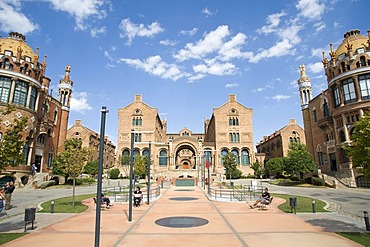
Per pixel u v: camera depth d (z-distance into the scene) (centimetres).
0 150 1346
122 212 1900
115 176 6400
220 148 7400
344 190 3578
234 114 7662
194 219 1612
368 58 4166
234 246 1042
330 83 4697
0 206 1784
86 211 1961
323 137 5072
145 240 1136
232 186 4153
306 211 1906
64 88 6359
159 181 5231
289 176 5706
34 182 4038
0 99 4194
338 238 1161
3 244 1087
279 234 1236
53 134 5678
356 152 1331
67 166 2414
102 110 1141
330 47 4803
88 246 1054
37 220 1617
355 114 4172
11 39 4884
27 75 4525
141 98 7769
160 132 9312
